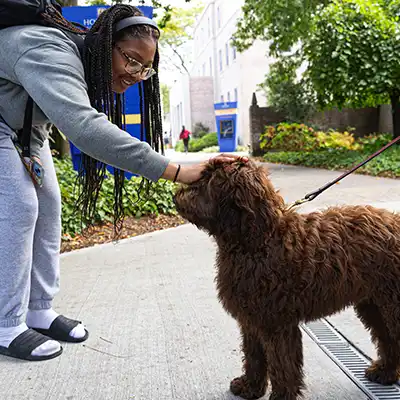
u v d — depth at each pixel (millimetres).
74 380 3020
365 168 11656
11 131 3047
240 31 16062
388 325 2705
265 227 2445
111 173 8633
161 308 4145
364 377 2953
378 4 13023
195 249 6020
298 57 17172
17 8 2643
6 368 3188
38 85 2516
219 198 2453
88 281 4961
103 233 7023
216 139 33750
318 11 12984
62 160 9820
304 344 3406
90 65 2803
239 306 2537
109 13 2775
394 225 2686
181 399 2777
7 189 3047
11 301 3246
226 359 3211
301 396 2617
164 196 8117
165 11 10391
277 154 17922
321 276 2469
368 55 12828
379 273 2586
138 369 3129
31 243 3264
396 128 14219
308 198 3111
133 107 8344
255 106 19750
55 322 3607
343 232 2598
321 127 19656
